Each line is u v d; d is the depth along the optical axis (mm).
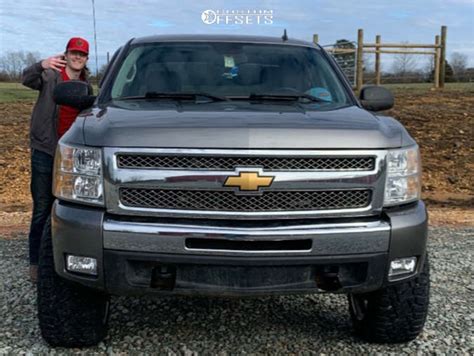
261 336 4230
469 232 7930
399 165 3527
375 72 25359
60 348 3920
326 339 4188
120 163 3334
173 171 3291
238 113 3703
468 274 5852
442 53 25391
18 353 3840
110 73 4688
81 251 3393
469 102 19109
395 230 3451
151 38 5156
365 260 3443
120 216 3381
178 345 4043
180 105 4070
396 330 3957
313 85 4730
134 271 3428
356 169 3406
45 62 5082
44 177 5145
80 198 3436
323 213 3379
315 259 3381
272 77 4738
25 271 5691
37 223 5203
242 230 3309
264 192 3314
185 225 3322
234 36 5262
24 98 23641
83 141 3449
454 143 13977
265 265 3367
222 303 4883
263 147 3287
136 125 3396
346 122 3607
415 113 17094
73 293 3725
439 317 4609
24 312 4566
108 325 4172
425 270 3879
